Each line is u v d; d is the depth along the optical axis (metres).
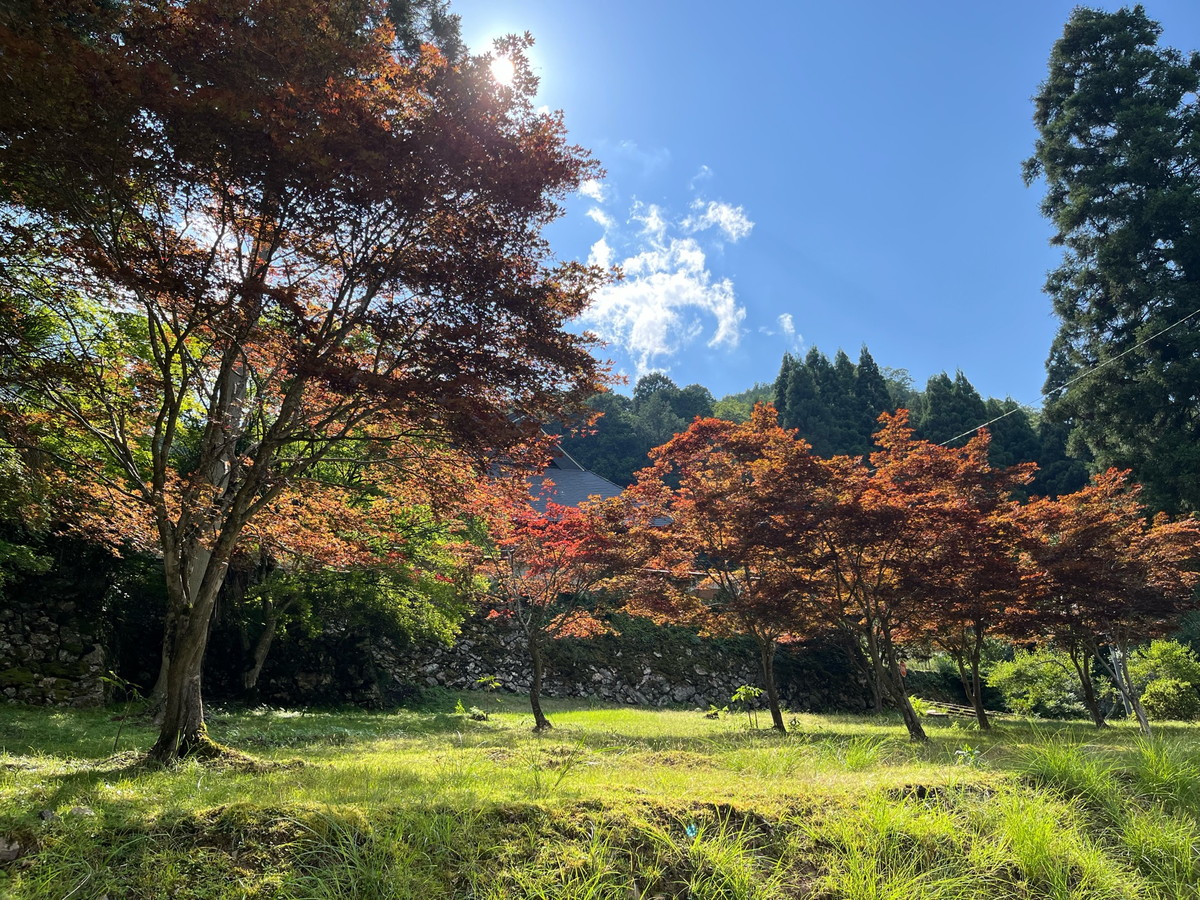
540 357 6.39
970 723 17.62
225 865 3.63
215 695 16.25
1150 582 14.86
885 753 8.18
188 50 5.17
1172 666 21.20
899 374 83.31
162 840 3.75
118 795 4.86
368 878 3.65
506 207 6.09
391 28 6.29
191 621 6.82
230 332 5.84
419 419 6.18
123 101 4.75
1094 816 5.52
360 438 6.71
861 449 46.84
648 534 14.16
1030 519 14.20
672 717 18.78
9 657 13.02
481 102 5.96
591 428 7.55
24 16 4.95
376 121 5.54
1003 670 25.06
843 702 27.88
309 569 14.66
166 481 7.43
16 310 6.72
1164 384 25.30
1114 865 4.87
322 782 5.58
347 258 6.38
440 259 5.89
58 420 7.45
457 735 12.15
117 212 5.80
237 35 5.15
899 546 12.13
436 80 6.10
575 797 4.79
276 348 6.67
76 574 14.68
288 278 6.59
